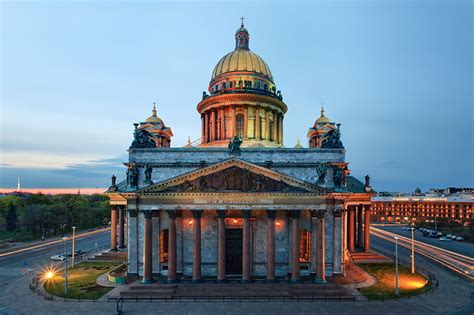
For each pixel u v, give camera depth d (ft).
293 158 196.54
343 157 195.31
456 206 584.40
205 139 262.67
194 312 138.21
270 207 170.81
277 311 139.44
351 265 210.38
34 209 415.23
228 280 172.24
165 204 172.04
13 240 364.99
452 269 222.89
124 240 263.90
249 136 249.55
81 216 479.41
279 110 263.08
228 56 273.13
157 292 157.17
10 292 169.48
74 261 240.73
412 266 207.21
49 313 138.62
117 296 157.38
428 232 415.85
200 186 170.71
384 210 646.74
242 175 170.81
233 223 184.34
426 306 147.13
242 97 244.83
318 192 170.40
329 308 143.43
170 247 171.01
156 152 196.95
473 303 151.84
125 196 174.29
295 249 170.60
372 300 154.10
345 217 213.46
